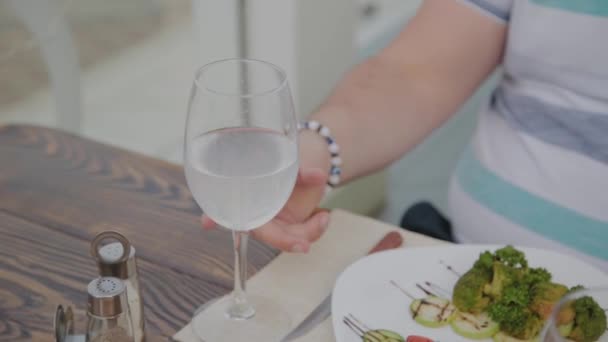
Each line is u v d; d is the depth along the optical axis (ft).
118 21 6.65
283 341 2.81
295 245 3.10
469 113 9.53
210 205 2.76
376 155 3.83
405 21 10.48
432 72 3.96
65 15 5.71
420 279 3.02
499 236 3.91
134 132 6.95
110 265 2.63
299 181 3.23
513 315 2.81
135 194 3.49
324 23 6.73
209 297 2.99
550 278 2.90
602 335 2.45
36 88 6.08
